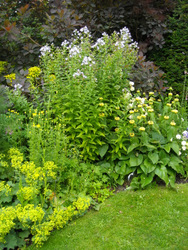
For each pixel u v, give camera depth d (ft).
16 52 18.51
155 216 9.89
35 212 7.97
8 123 11.51
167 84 20.62
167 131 12.37
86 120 11.68
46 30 17.44
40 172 9.20
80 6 19.90
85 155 12.23
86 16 20.01
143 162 11.84
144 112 12.80
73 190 10.74
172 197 11.01
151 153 11.67
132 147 11.57
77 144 12.35
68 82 12.92
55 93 13.52
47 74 13.08
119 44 13.20
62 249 8.45
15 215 7.97
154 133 12.49
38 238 8.13
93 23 18.94
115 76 12.73
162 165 11.66
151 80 16.72
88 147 11.89
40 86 15.61
